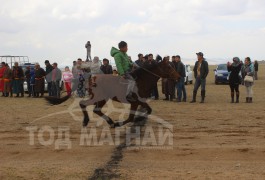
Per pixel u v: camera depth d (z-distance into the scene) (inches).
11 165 331.3
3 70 962.1
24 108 701.3
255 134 439.5
